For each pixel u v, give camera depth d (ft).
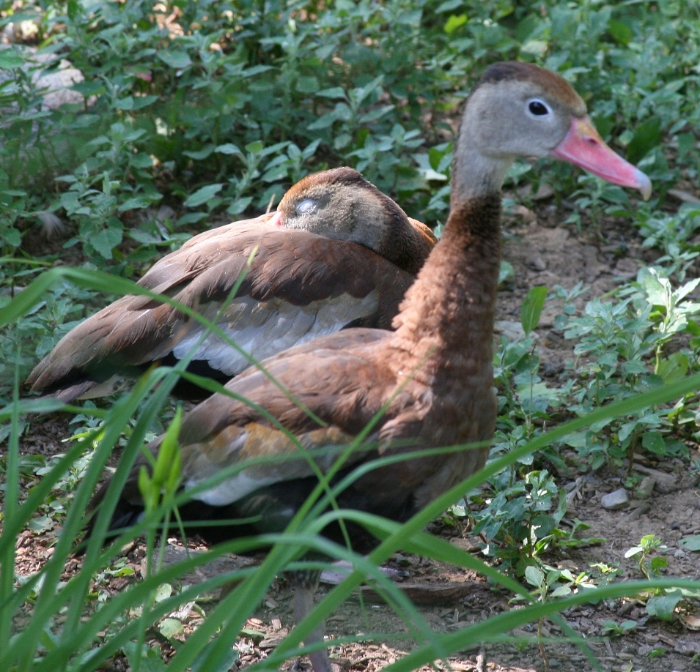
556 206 39.34
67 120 34.83
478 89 20.63
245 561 24.95
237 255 26.08
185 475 20.30
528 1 49.34
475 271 19.60
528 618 13.62
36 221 35.65
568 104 21.17
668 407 29.71
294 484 19.77
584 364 31.53
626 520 26.08
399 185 36.81
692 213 35.68
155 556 24.64
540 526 23.67
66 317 31.50
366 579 13.78
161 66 40.40
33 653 14.47
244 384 20.58
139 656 13.97
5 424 28.63
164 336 25.36
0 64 33.37
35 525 24.84
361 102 38.86
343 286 26.14
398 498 19.88
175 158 38.40
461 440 19.99
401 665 13.67
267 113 38.78
